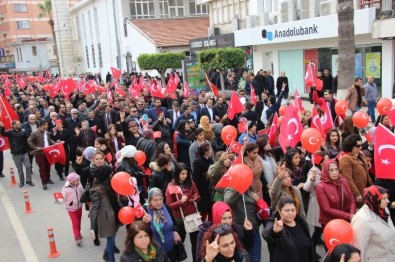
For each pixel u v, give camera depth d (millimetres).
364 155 7012
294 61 25312
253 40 27672
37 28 83625
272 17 26766
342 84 15039
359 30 19422
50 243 7902
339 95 15133
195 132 8758
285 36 24281
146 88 19203
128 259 4543
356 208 6441
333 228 4469
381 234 4848
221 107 13547
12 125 12414
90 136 12008
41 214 10211
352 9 14641
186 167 6457
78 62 64250
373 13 18812
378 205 4852
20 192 12141
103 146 9242
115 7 42781
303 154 7605
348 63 14883
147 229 4574
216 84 27016
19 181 13336
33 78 43031
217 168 6844
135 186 6000
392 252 4945
